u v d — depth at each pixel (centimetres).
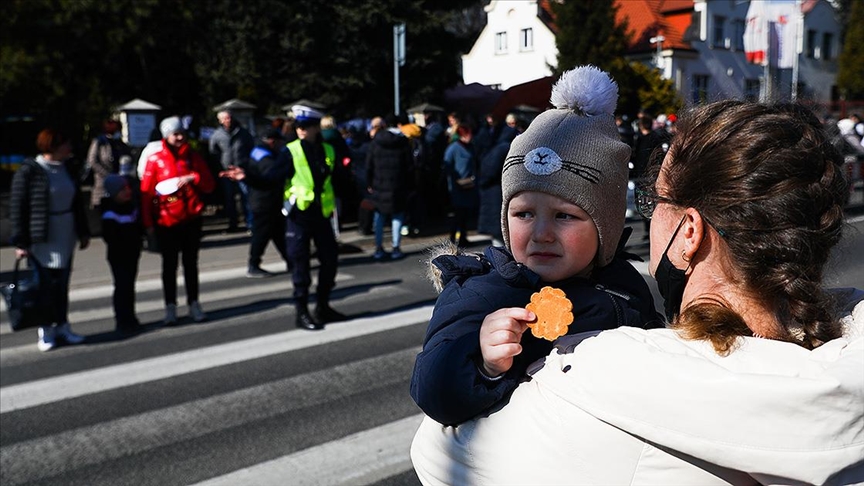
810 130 109
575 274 138
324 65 2505
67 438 429
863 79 3703
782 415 90
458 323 130
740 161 106
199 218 680
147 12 1414
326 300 672
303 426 440
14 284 583
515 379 118
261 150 879
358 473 380
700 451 93
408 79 2541
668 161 119
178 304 766
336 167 658
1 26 1290
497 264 141
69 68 1449
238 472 382
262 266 963
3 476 382
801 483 90
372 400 481
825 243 105
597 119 137
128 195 638
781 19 2270
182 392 503
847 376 90
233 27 2406
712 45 3378
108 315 727
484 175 796
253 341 624
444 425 121
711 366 96
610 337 106
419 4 2502
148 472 384
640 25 3409
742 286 106
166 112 2081
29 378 539
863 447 89
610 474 99
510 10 2755
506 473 108
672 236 115
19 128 1633
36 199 575
